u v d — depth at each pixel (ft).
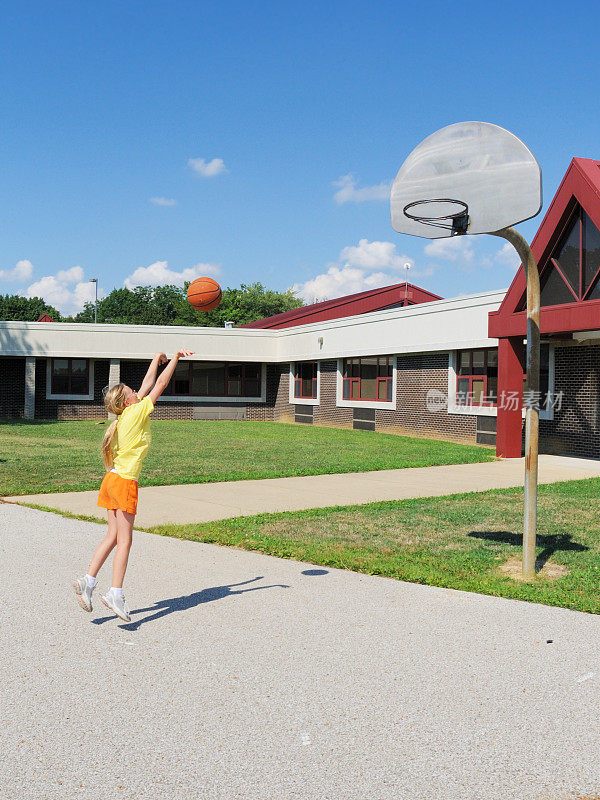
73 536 25.52
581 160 49.44
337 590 19.29
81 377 102.53
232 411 108.06
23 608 17.48
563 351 56.65
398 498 35.27
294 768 10.32
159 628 16.16
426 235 24.34
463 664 14.23
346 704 12.39
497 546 24.64
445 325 70.59
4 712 12.01
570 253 51.52
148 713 12.00
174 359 17.71
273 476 43.06
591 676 13.67
